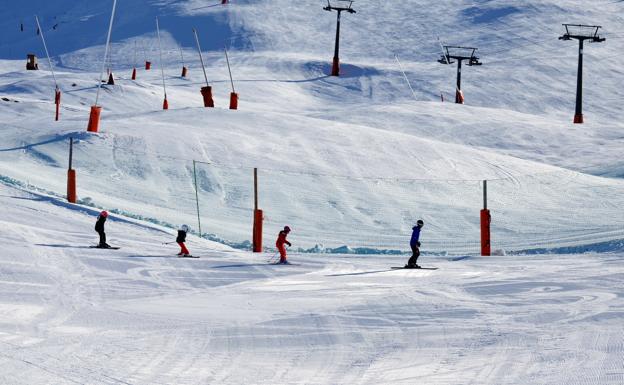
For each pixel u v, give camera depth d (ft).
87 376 105.40
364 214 387.34
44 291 180.75
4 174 377.30
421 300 179.63
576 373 104.83
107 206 350.64
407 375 107.96
